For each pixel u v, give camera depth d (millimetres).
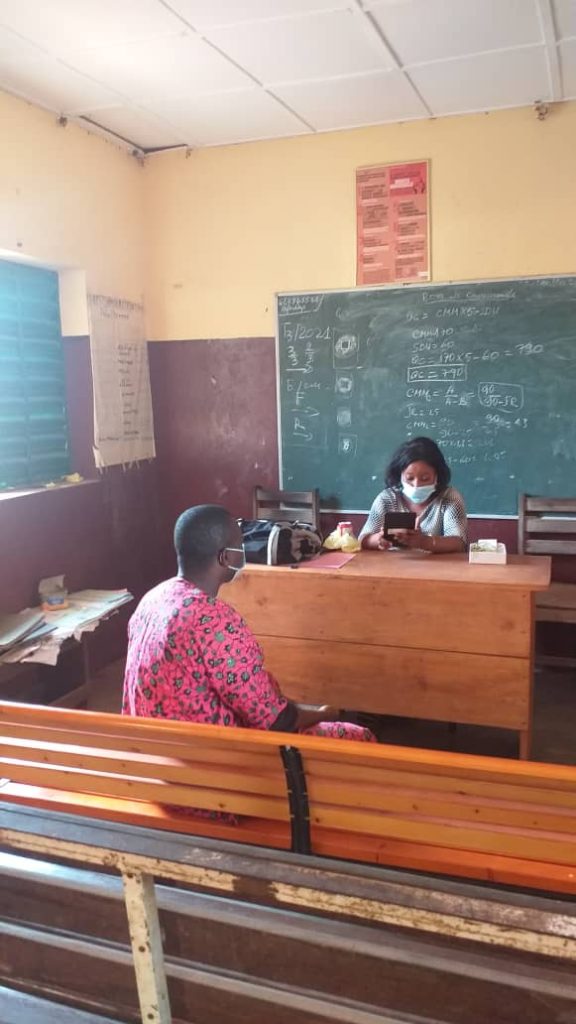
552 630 4164
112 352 4371
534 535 4199
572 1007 1253
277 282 4480
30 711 1604
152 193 4641
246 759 1521
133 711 1888
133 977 1543
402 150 4148
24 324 3898
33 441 3975
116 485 4434
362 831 1479
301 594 2949
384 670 2887
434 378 4250
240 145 4434
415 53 3268
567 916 1229
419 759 1319
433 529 3355
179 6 2811
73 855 1481
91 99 3689
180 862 1393
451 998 1318
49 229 3820
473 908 1256
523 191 3984
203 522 1965
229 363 4637
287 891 1342
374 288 4293
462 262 4133
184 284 4668
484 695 2770
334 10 2867
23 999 1624
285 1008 1415
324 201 4324
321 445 4516
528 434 4129
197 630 1794
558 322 4004
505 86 3658
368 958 1353
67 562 4016
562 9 2887
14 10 2816
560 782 1288
